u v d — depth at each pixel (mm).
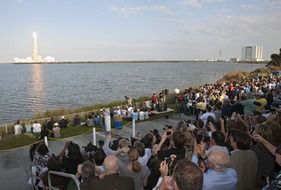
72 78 155500
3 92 90188
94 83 117500
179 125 11234
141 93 76812
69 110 27688
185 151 5891
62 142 18109
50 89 97062
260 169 5289
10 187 10875
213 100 23438
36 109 56562
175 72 193625
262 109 14438
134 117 23469
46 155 8680
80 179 5875
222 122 9125
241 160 4941
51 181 6695
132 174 5621
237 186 4883
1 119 45656
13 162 14086
